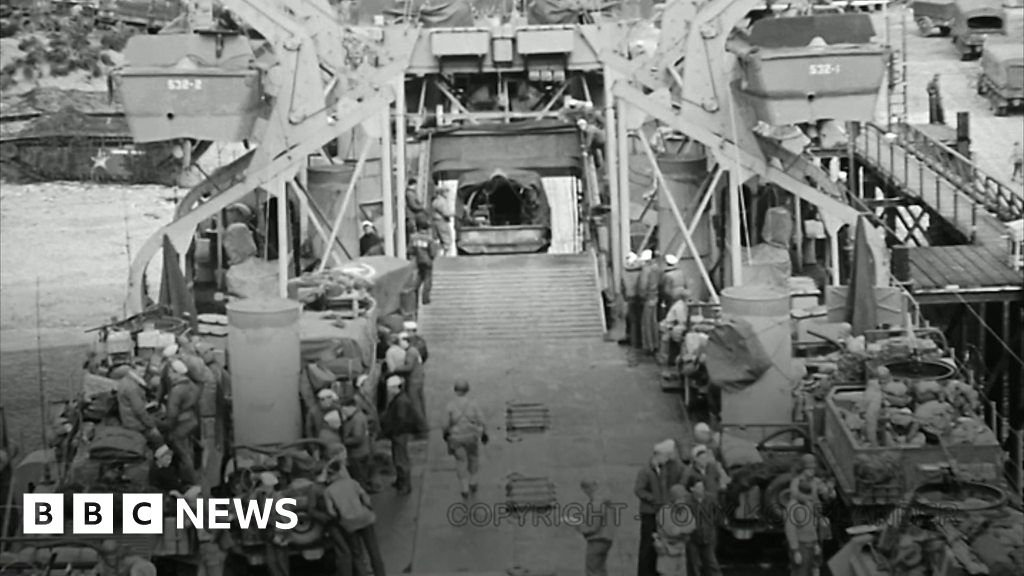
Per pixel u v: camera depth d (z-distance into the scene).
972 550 24.80
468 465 31.81
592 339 42.84
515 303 44.59
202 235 44.91
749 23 44.16
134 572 25.97
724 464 29.38
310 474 28.95
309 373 31.67
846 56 39.06
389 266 40.78
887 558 25.47
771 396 33.44
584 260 46.78
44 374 41.19
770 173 40.81
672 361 38.94
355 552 27.41
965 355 44.75
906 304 37.84
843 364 32.91
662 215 44.38
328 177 46.34
